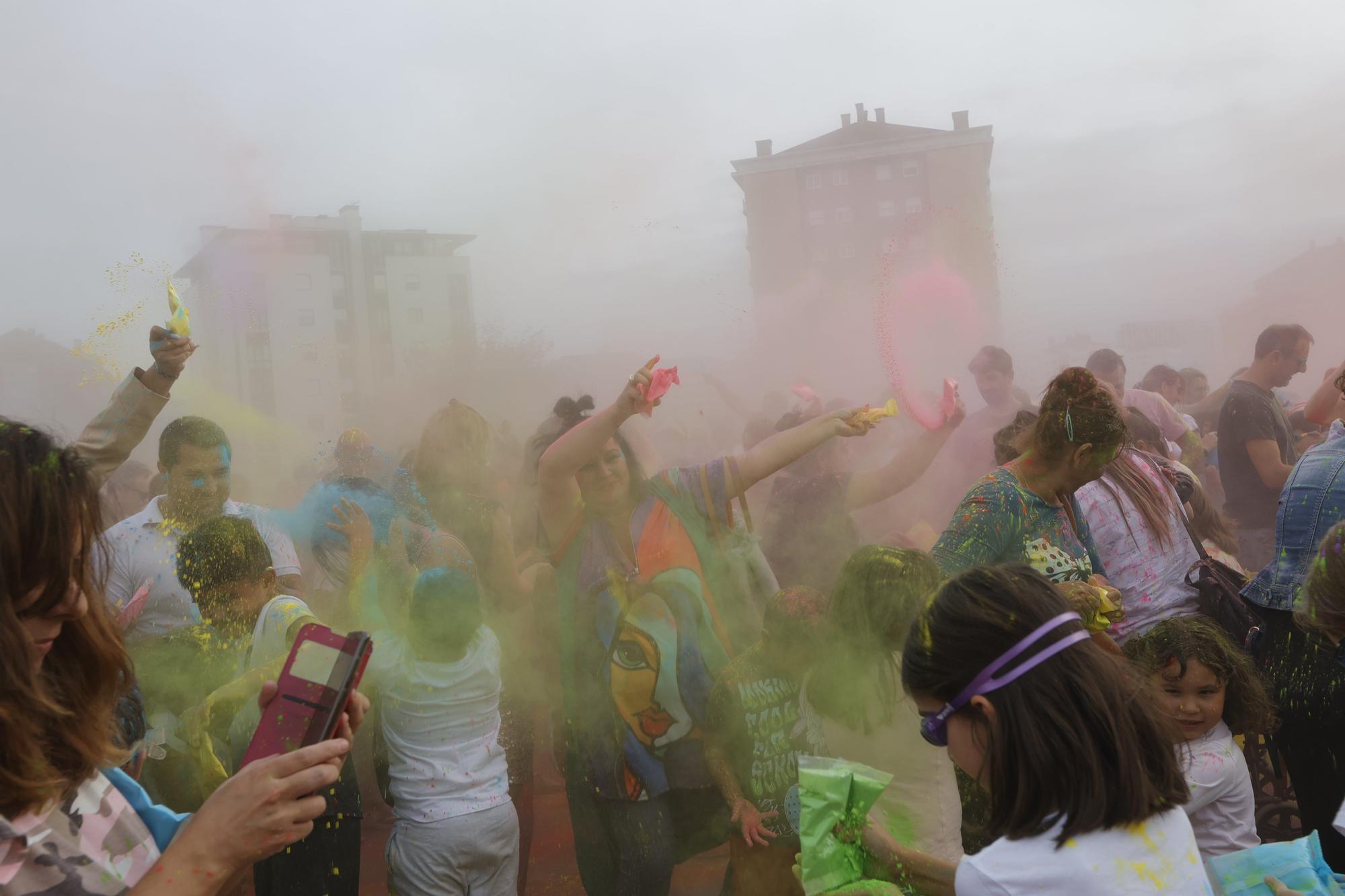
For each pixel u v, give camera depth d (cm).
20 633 93
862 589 212
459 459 324
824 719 226
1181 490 299
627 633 268
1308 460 246
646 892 267
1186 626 221
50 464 98
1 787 93
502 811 267
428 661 261
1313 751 232
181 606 281
